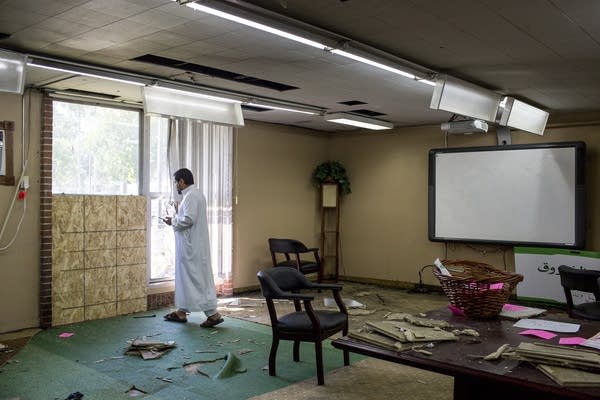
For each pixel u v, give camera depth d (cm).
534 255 655
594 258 614
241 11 301
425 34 353
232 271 711
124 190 607
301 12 313
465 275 297
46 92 530
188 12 311
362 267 838
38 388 365
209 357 436
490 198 702
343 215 860
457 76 468
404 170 794
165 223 586
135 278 603
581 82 489
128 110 609
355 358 437
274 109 643
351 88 525
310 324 383
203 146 670
